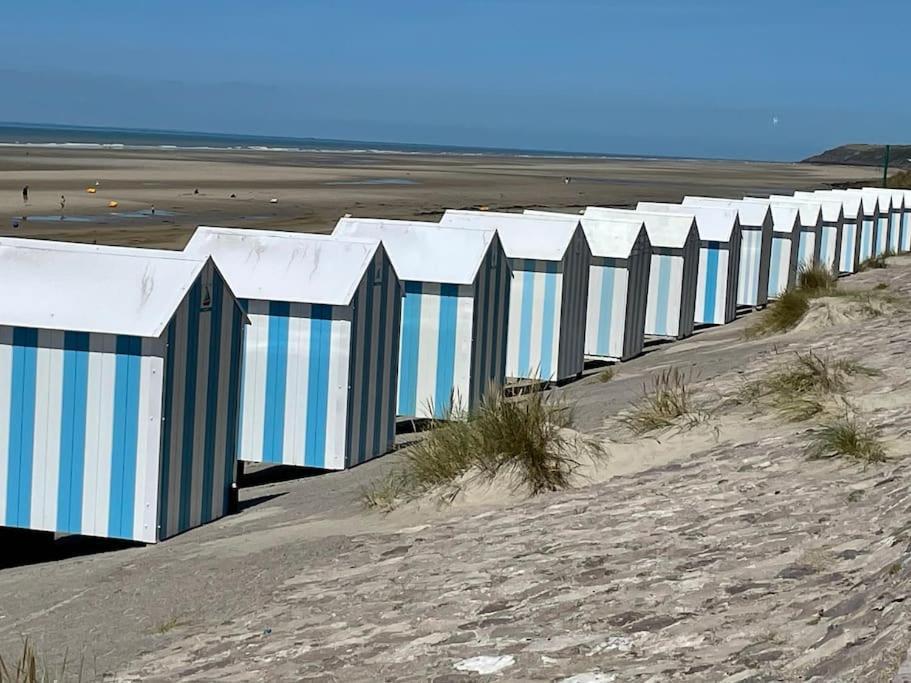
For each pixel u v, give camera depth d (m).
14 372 9.91
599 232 19.58
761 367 13.20
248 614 7.07
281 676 5.73
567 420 10.62
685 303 22.41
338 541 8.53
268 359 12.62
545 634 5.66
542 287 17.55
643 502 7.85
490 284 15.28
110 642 6.97
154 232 38.41
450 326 14.75
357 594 7.00
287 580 7.71
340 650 6.00
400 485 9.79
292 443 12.62
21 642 7.13
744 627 5.23
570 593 6.23
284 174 86.75
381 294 13.11
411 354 14.87
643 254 20.03
